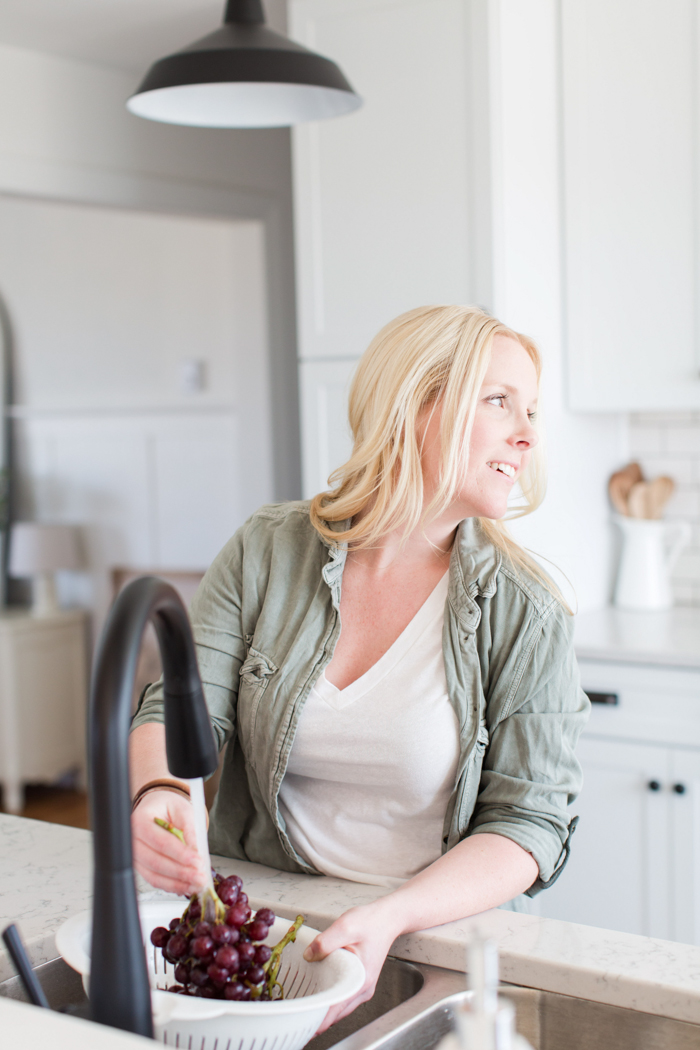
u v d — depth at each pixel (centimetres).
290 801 125
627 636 250
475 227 241
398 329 120
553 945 94
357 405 125
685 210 252
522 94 248
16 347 514
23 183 307
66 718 485
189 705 75
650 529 290
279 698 121
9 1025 64
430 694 117
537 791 114
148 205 337
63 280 495
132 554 492
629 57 255
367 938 89
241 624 130
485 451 116
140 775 106
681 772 232
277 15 287
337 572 123
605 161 261
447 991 90
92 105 321
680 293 254
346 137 257
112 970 65
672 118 251
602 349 266
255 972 79
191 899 82
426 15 244
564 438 272
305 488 271
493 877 104
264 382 389
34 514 521
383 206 254
